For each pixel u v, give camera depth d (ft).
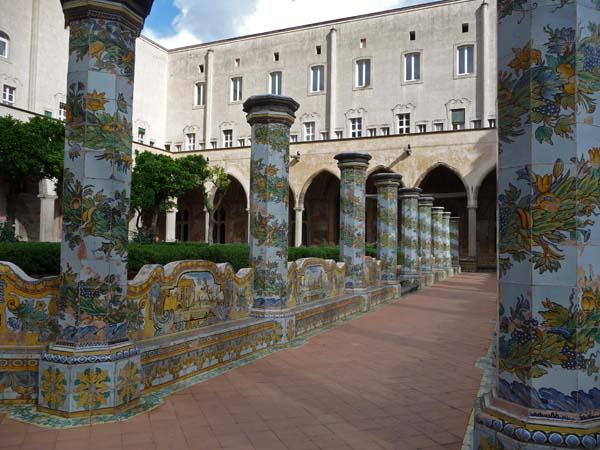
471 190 101.09
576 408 10.39
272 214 28.96
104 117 17.19
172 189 79.61
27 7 104.99
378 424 16.39
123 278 17.71
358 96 127.65
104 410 16.46
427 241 75.36
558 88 10.80
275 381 21.12
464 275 95.81
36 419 15.89
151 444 14.32
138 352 17.75
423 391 20.16
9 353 17.08
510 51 11.58
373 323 37.27
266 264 28.68
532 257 10.88
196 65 144.97
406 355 26.68
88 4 16.85
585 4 10.90
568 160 10.66
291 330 29.48
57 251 29.89
